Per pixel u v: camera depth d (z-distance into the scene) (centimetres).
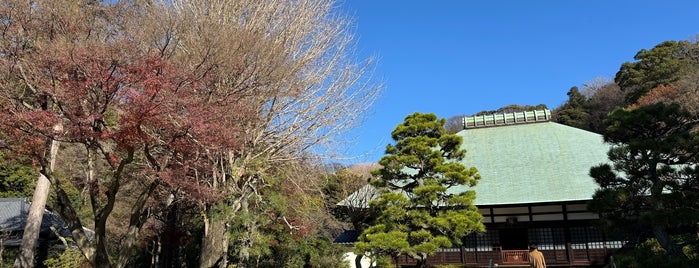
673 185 926
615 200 934
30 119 732
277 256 1777
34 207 1608
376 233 1387
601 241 1855
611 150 1009
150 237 1978
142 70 741
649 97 3216
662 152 927
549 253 1912
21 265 1537
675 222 866
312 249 1872
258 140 1373
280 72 1267
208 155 1062
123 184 1487
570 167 2072
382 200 1457
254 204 1424
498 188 2036
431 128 1598
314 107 1422
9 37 823
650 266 866
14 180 2655
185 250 2025
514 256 1881
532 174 2086
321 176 1595
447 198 1512
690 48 3903
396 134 1617
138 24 1038
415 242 1427
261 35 1238
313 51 1456
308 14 1486
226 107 952
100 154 1268
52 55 735
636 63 4225
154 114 746
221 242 1266
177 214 1947
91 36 916
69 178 1867
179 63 957
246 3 1353
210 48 1016
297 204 1525
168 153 973
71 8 886
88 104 773
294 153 1433
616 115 1048
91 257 885
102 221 893
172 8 1248
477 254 1969
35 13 838
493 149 2394
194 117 794
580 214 1891
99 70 731
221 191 1169
